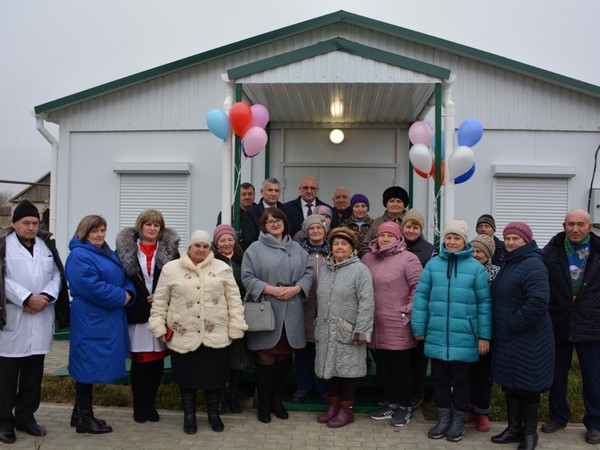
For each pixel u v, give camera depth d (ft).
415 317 13.39
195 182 24.76
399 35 23.38
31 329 12.84
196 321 13.06
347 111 22.17
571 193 23.84
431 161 16.97
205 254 13.42
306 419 14.43
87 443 12.74
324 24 23.57
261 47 24.27
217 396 13.69
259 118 17.40
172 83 24.81
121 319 13.28
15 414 13.28
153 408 14.26
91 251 13.01
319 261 14.89
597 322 12.90
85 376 12.84
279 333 13.74
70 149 25.29
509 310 12.48
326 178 24.62
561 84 23.44
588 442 13.04
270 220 14.29
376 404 15.14
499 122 23.82
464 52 23.34
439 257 13.55
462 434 13.17
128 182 25.11
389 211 16.25
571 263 13.37
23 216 12.72
